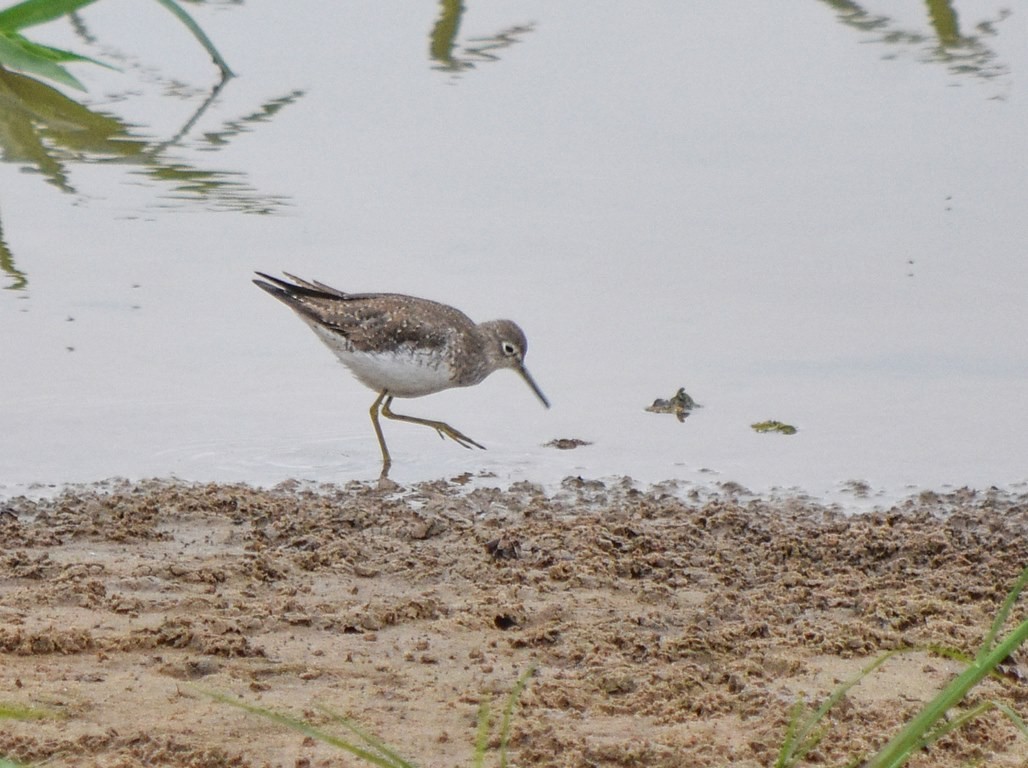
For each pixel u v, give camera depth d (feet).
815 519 38.55
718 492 40.81
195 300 51.88
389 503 39.42
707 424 45.55
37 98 69.10
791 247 56.59
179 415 44.86
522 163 64.08
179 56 75.51
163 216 57.82
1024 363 48.47
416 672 27.81
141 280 52.90
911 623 30.99
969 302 52.39
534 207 59.57
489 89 71.97
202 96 70.69
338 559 34.27
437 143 65.98
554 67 75.10
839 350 49.73
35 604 30.37
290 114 68.90
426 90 71.87
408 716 25.72
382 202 59.72
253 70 74.33
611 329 51.21
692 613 31.37
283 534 36.45
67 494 38.88
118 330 49.52
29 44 66.59
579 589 32.99
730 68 75.05
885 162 63.93
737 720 26.02
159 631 28.63
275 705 25.88
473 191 61.05
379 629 30.01
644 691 26.96
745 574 34.30
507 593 32.45
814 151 65.16
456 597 32.30
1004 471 42.04
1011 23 80.69
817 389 47.44
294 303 46.47
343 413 46.83
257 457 42.75
